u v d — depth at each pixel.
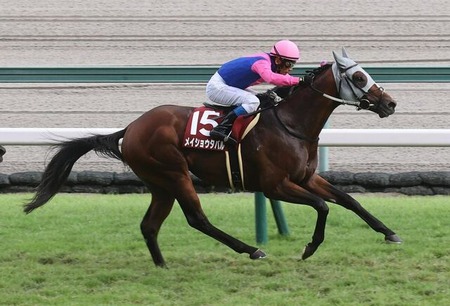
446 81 14.76
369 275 10.90
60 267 11.57
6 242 12.70
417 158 18.28
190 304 9.98
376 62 23.16
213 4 29.16
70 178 15.79
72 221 13.82
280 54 11.55
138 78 15.20
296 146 11.35
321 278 10.89
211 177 11.55
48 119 20.09
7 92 22.61
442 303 9.81
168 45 25.05
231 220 13.80
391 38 25.36
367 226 13.36
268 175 11.30
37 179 15.84
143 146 11.48
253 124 11.32
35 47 24.95
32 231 13.35
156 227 11.69
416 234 12.74
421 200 14.73
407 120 20.00
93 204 14.76
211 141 11.38
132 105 21.25
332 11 28.23
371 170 17.25
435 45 24.64
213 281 10.88
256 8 28.64
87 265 11.67
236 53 24.16
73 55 24.22
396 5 28.92
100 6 29.00
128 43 25.31
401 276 10.80
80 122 19.86
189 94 22.19
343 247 12.15
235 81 11.63
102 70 15.26
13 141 14.05
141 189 15.79
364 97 11.38
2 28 26.67
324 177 15.54
